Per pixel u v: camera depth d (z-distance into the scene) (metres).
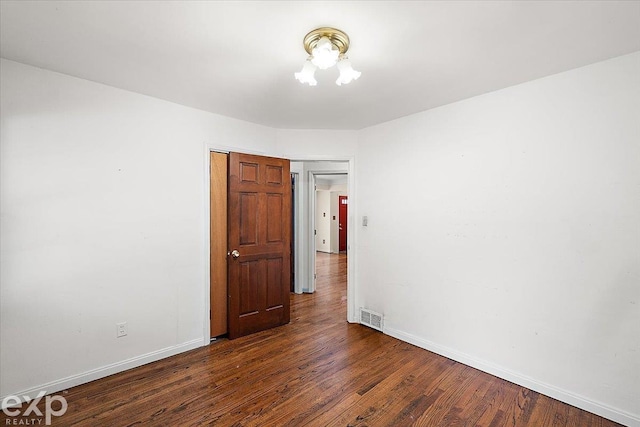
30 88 2.02
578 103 2.02
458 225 2.61
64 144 2.15
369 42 1.72
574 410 1.97
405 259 3.02
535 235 2.19
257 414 1.90
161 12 1.46
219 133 3.00
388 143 3.19
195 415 1.88
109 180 2.34
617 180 1.88
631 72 1.83
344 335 3.15
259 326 3.23
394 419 1.87
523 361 2.24
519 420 1.87
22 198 1.99
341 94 2.48
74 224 2.19
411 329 2.96
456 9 1.43
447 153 2.69
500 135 2.37
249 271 3.17
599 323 1.93
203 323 2.88
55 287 2.11
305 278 4.89
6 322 1.94
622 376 1.84
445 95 2.49
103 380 2.26
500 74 2.12
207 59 1.92
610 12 1.44
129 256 2.44
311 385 2.22
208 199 2.91
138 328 2.49
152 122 2.56
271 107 2.79
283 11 1.44
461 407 1.99
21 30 1.61
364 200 3.43
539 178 2.17
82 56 1.89
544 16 1.48
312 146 3.51
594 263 1.95
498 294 2.37
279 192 3.40
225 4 1.39
